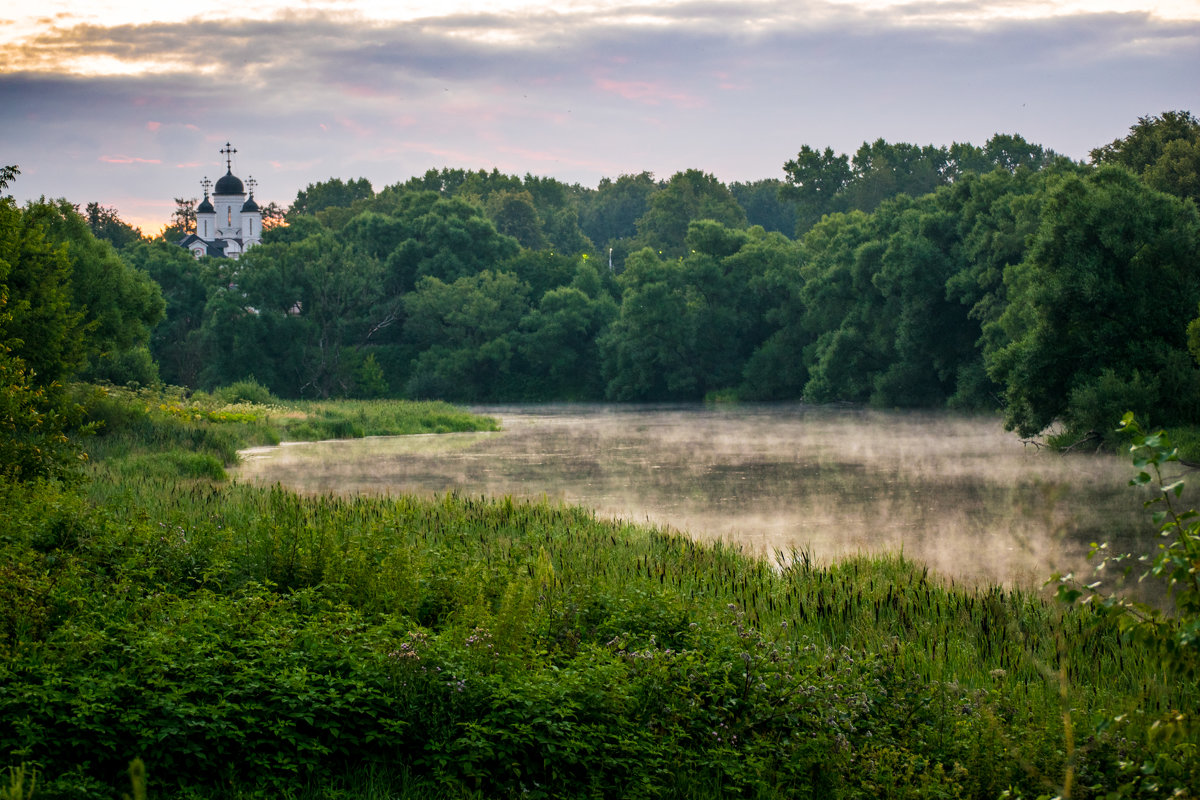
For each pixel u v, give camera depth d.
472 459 40.09
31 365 32.03
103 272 49.56
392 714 8.04
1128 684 10.74
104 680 7.57
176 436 38.03
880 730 8.92
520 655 9.14
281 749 7.54
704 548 18.83
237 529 16.81
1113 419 34.50
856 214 80.62
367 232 98.06
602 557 16.45
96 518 14.10
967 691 9.97
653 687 8.86
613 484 32.41
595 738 7.97
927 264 59.06
